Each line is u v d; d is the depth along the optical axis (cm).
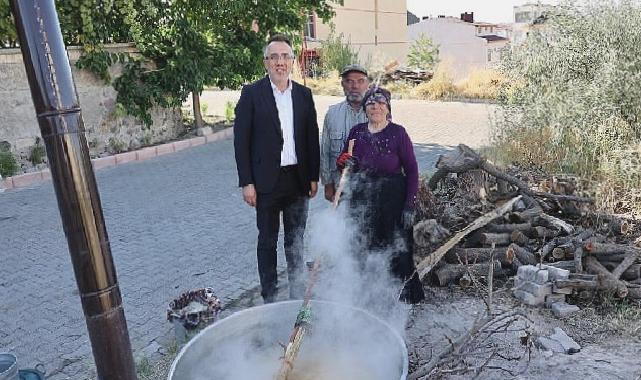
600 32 678
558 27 730
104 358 195
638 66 629
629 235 455
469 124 1148
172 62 995
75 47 898
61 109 174
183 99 1038
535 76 723
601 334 338
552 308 368
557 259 410
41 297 443
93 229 184
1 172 816
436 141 1007
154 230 595
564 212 492
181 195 735
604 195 518
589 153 606
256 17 1106
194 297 375
